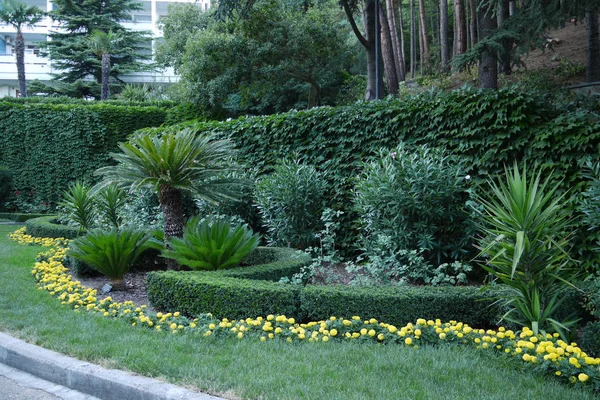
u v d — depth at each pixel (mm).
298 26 18859
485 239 4684
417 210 6258
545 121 6336
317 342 4016
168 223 6680
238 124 9836
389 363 3479
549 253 3945
